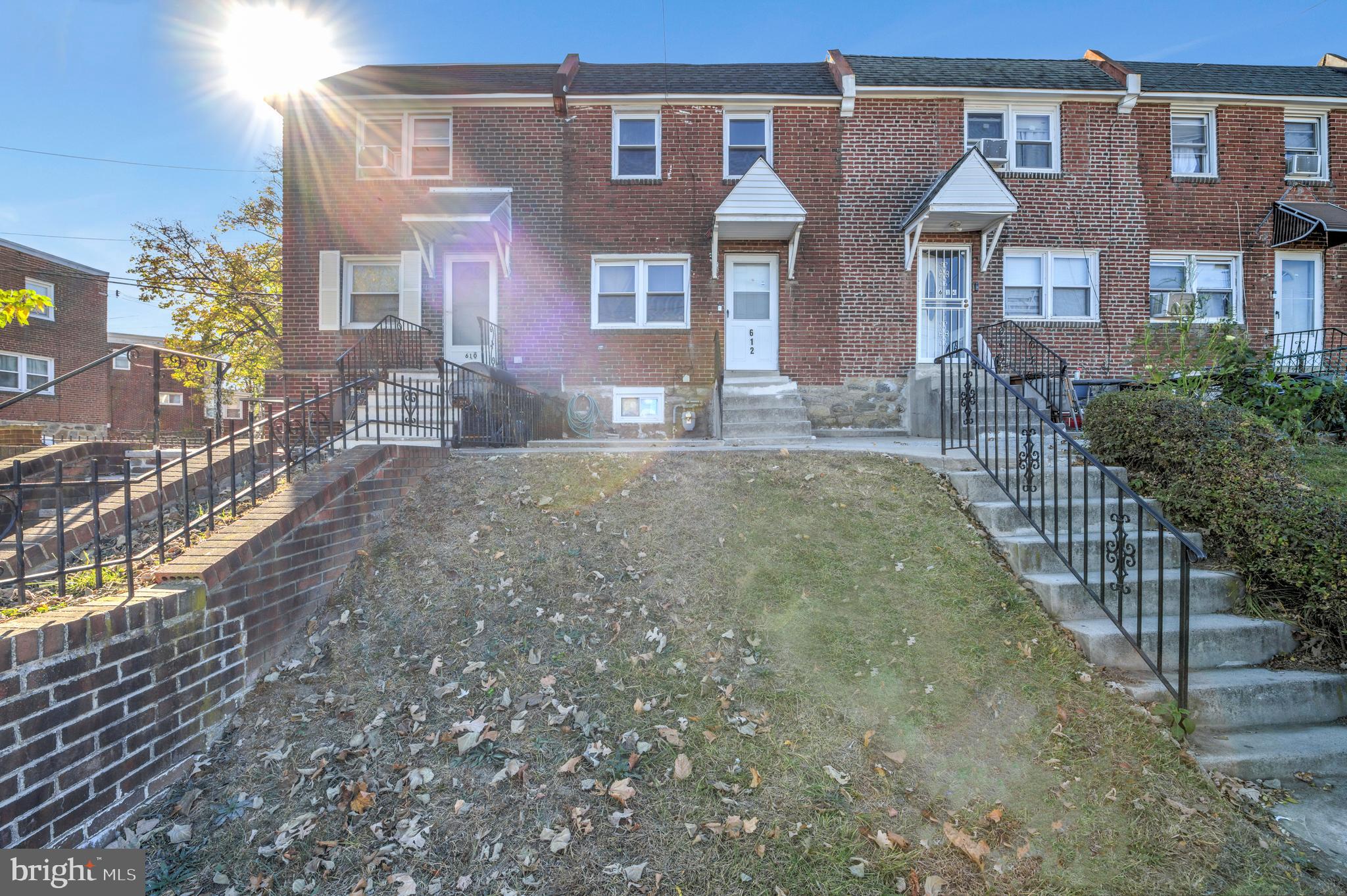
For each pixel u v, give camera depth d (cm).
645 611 411
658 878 258
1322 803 305
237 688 343
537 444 845
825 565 457
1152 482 529
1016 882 257
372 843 276
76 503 484
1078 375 1199
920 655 378
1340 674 373
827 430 1167
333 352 1218
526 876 261
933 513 528
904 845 270
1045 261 1217
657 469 596
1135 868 263
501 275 1218
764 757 312
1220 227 1235
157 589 312
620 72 1339
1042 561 463
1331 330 1146
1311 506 424
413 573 443
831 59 1302
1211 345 827
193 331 2089
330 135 1220
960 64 1356
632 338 1202
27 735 240
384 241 1222
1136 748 319
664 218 1204
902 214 1206
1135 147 1225
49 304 613
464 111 1212
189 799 294
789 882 256
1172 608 425
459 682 360
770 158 1207
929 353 1216
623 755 314
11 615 272
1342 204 1251
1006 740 324
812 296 1202
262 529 366
